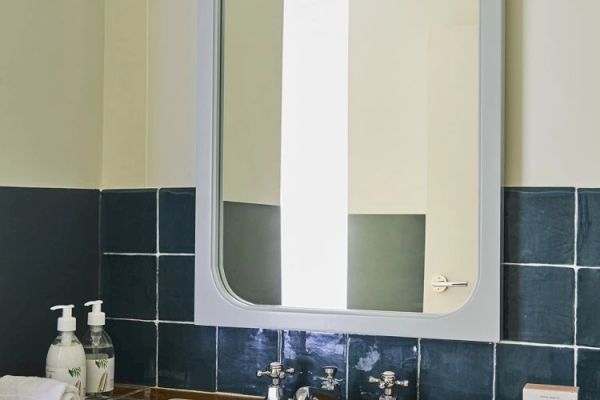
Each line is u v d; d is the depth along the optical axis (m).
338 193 1.70
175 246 1.87
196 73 1.83
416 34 1.65
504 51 1.61
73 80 1.86
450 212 1.62
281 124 1.75
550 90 1.60
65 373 1.67
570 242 1.58
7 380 1.60
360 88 1.69
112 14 1.92
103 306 1.91
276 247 1.74
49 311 1.80
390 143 1.66
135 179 1.90
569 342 1.58
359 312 1.68
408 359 1.67
